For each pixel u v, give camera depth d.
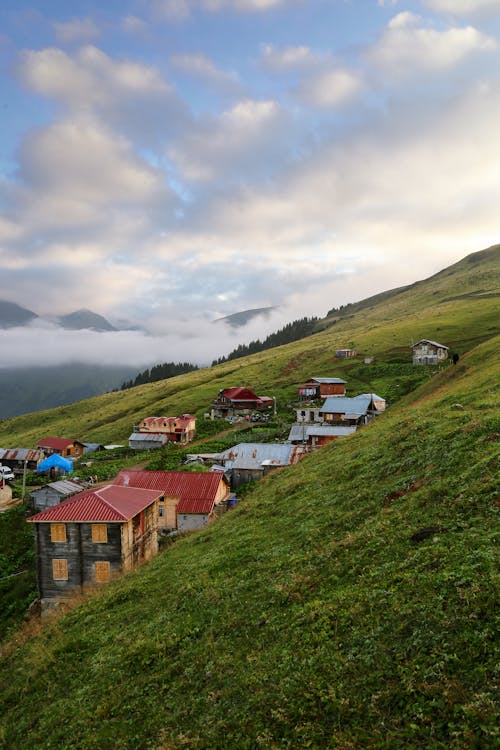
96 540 38.81
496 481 20.03
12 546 58.75
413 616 13.65
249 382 180.12
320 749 10.85
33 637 27.50
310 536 24.34
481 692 10.37
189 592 23.28
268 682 13.80
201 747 12.50
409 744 10.02
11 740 17.50
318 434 84.50
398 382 139.00
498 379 42.88
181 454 97.69
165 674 17.08
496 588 13.11
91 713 16.58
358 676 12.50
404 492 24.58
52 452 124.69
